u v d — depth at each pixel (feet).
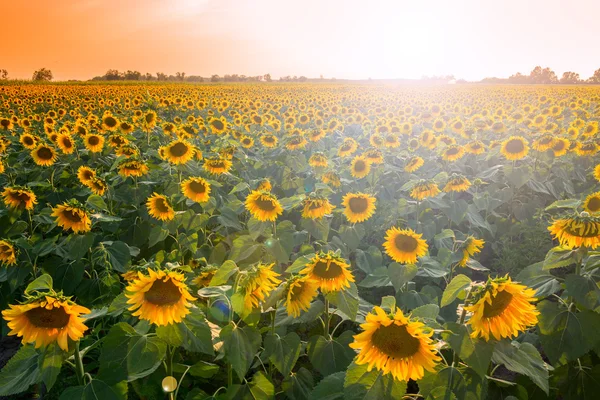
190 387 13.21
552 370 12.10
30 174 29.94
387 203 24.32
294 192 26.63
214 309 11.26
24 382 8.96
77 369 9.43
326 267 10.34
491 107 84.79
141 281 8.78
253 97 114.21
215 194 21.88
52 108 81.20
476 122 49.39
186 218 18.62
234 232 21.17
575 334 10.89
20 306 8.32
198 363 11.27
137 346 9.14
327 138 46.42
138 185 23.75
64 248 17.24
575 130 42.27
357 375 8.66
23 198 19.08
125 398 8.77
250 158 31.63
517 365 8.73
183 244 18.53
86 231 16.83
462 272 21.39
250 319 10.09
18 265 16.52
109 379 8.92
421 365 7.98
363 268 17.12
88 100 90.74
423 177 30.55
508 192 25.13
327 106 86.89
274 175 29.01
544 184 26.81
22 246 16.46
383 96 129.08
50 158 28.07
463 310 9.23
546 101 89.76
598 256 11.22
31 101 90.79
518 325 8.32
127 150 26.76
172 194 22.21
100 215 17.56
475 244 14.47
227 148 30.12
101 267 19.03
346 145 31.65
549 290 11.53
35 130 46.85
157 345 9.20
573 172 31.12
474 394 8.82
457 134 49.52
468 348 8.52
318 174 26.43
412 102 99.30
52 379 8.70
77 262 16.89
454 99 111.45
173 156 23.58
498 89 174.91
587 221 10.69
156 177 25.67
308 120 55.77
